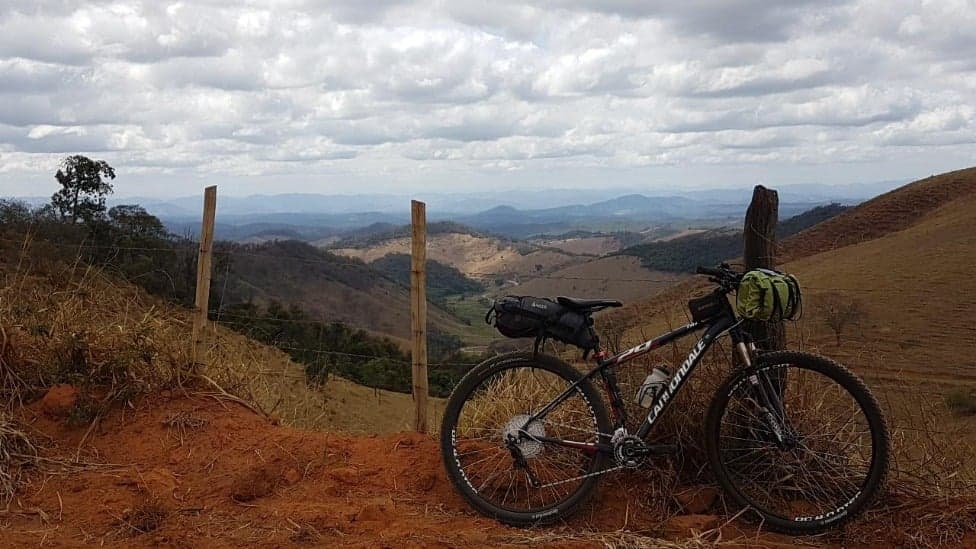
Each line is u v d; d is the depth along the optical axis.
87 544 3.02
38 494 3.49
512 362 3.59
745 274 3.39
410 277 4.34
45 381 4.42
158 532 3.13
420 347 4.36
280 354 6.42
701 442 3.67
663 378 3.48
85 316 4.82
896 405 3.91
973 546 3.08
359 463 3.89
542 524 3.37
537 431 3.52
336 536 3.14
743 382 3.46
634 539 3.11
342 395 8.62
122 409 4.29
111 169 20.17
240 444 4.02
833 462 3.47
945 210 49.19
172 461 3.89
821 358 3.36
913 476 3.54
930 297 16.16
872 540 3.23
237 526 3.22
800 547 3.18
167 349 4.65
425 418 4.39
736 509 3.50
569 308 3.51
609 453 3.41
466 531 3.22
